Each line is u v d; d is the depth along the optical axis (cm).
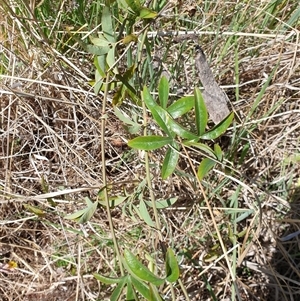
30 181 141
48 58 139
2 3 133
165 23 152
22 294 124
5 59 153
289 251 121
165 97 88
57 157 143
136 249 122
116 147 140
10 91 130
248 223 126
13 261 129
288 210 124
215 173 127
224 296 113
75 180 138
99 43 99
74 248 129
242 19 149
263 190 120
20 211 137
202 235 122
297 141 133
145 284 82
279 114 130
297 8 154
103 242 124
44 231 133
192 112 134
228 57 147
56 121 144
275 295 117
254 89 140
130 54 121
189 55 145
